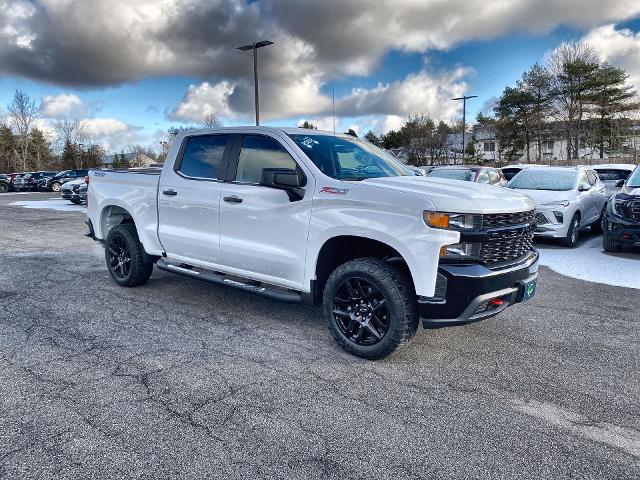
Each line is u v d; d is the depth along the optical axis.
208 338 4.22
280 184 3.83
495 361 3.80
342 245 3.98
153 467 2.41
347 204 3.69
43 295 5.56
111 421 2.83
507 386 3.37
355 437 2.71
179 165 5.04
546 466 2.47
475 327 4.59
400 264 3.79
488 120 61.00
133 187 5.50
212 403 3.06
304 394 3.21
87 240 9.83
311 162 4.05
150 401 3.08
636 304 5.40
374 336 3.71
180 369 3.57
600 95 44.75
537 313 5.05
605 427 2.85
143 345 4.04
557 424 2.88
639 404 3.13
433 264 3.34
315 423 2.85
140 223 5.44
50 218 14.25
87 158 61.44
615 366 3.72
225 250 4.55
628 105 44.12
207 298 5.47
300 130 4.49
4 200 23.08
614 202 8.42
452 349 4.04
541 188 9.88
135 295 5.58
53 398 3.09
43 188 31.77
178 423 2.82
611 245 8.54
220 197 4.54
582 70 45.16
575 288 6.12
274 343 4.12
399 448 2.61
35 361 3.68
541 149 52.06
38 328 4.43
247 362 3.72
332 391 3.26
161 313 4.91
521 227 3.71
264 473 2.38
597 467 2.46
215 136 4.79
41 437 2.65
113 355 3.81
